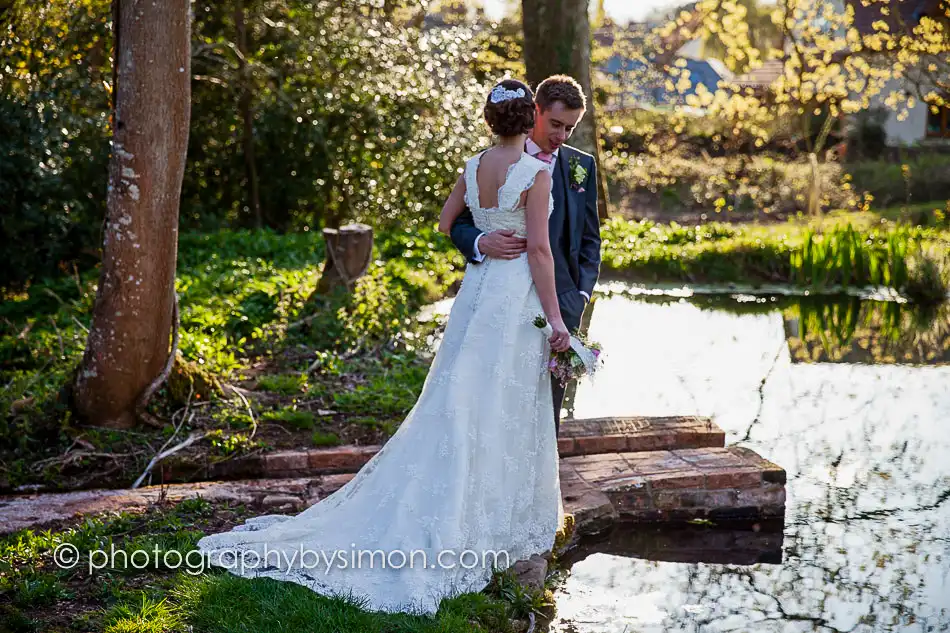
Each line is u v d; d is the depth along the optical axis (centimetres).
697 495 508
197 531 412
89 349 566
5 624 325
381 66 1433
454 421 366
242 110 1483
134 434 565
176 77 545
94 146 1275
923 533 496
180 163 559
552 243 414
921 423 678
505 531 383
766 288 1164
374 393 658
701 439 573
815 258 1155
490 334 376
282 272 1030
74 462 532
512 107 364
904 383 782
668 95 2469
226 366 715
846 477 575
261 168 1529
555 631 386
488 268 384
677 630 393
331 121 1445
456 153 1448
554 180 417
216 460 538
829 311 1053
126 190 548
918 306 1079
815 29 1870
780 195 1867
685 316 1027
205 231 1466
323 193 1526
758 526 505
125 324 558
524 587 377
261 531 387
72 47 1077
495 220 378
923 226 1502
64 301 969
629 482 504
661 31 2000
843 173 1964
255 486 485
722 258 1212
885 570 455
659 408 705
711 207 1870
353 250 907
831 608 418
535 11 1355
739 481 512
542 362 386
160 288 566
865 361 852
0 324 862
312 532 382
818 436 650
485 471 373
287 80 1457
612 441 562
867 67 1872
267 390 673
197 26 1441
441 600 354
